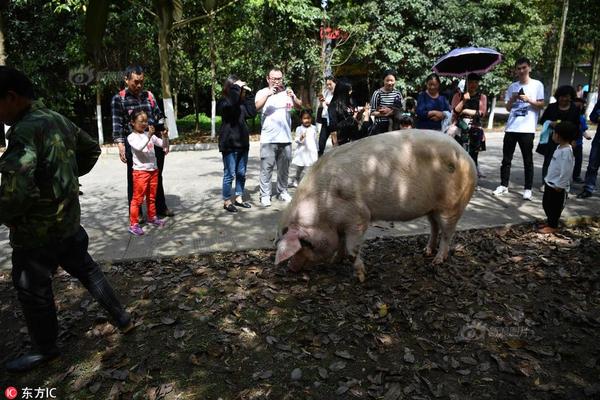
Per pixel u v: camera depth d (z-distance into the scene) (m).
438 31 15.70
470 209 6.16
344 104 6.77
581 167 8.52
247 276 4.16
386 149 3.78
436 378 2.77
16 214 2.41
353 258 3.93
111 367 2.91
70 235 2.76
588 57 23.30
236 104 5.76
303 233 3.76
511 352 3.02
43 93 12.49
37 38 12.14
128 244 4.91
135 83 5.04
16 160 2.34
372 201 3.77
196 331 3.30
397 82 15.78
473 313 3.51
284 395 2.63
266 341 3.17
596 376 2.76
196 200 6.77
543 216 5.85
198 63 15.55
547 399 2.57
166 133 5.57
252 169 9.47
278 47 14.74
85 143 2.96
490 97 18.28
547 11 20.06
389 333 3.26
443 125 7.03
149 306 3.64
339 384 2.71
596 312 3.49
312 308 3.61
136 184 5.08
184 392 2.67
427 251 4.59
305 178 3.91
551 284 3.96
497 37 16.08
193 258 4.56
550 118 6.90
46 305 2.79
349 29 14.88
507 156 6.75
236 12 13.32
